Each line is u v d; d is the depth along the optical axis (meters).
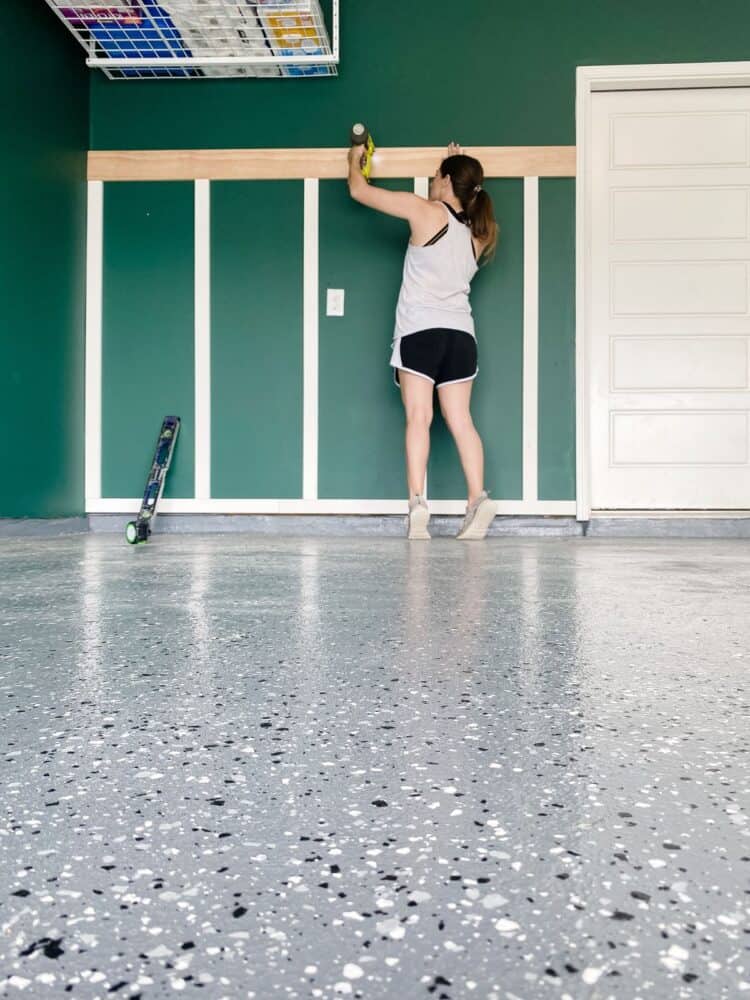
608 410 4.27
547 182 4.17
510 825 0.61
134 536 3.28
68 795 0.66
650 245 4.24
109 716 0.89
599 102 4.24
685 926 0.47
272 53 4.07
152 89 4.28
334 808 0.64
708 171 4.21
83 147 4.24
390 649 1.24
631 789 0.68
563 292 4.17
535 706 0.93
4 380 3.54
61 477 4.05
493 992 0.41
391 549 3.09
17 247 3.63
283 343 4.27
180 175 4.27
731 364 4.23
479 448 3.62
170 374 4.30
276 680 1.05
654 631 1.40
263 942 0.45
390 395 4.23
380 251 4.23
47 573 2.23
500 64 4.19
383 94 4.21
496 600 1.75
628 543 3.53
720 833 0.59
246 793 0.67
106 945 0.45
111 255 4.30
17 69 3.59
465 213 3.55
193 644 1.27
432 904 0.49
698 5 4.12
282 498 4.27
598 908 0.49
